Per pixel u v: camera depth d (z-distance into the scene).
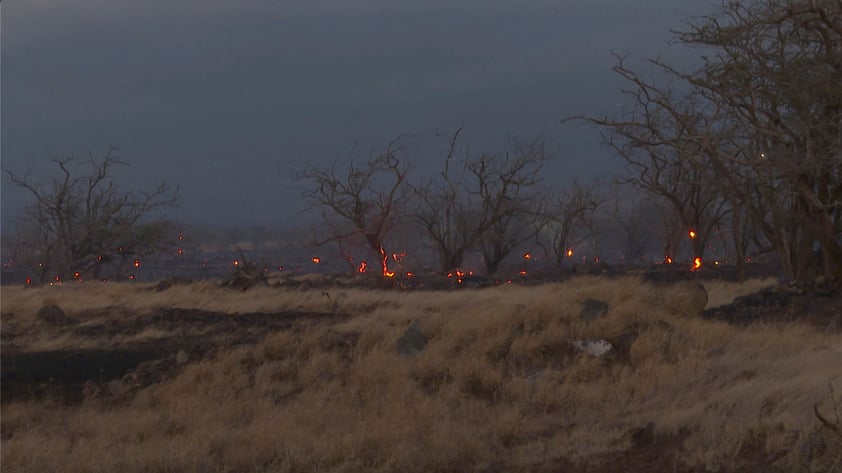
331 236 122.94
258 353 36.97
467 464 23.14
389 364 34.81
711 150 55.41
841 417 20.42
